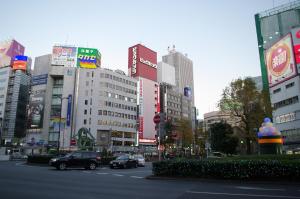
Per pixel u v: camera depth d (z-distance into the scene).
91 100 92.62
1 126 96.06
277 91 58.38
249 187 12.02
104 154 43.84
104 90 95.44
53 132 93.00
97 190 10.85
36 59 103.56
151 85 115.44
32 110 96.00
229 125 52.88
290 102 53.66
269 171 13.55
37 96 97.00
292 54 53.19
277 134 21.56
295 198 9.12
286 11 83.19
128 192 10.45
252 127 33.22
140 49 117.56
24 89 108.19
